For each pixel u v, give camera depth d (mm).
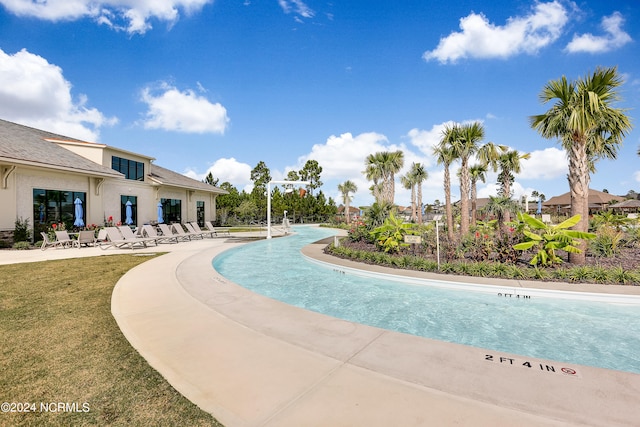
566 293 6441
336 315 5902
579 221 8922
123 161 21641
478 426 2139
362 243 14469
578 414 2299
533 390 2648
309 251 13430
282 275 9438
